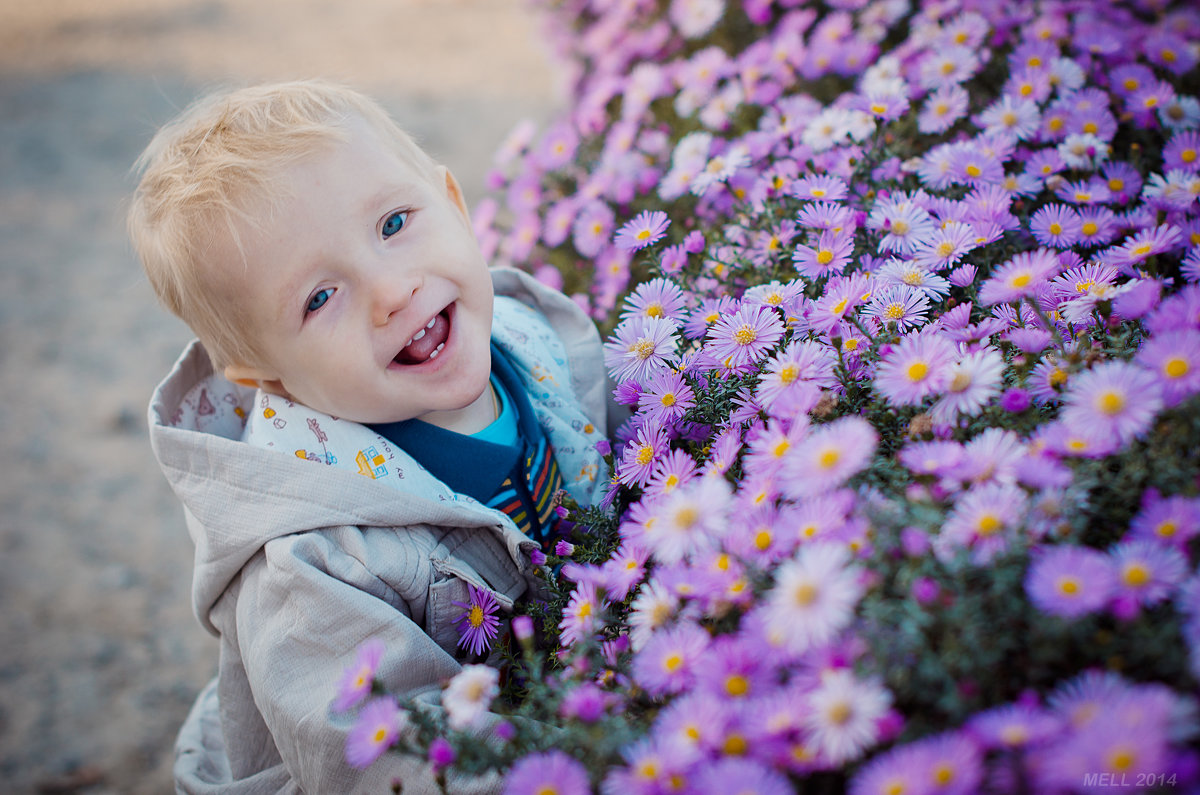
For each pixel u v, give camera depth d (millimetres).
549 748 773
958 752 586
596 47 2592
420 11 6754
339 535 1001
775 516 805
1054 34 1721
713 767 649
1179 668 613
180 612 2312
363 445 1047
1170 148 1322
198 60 6266
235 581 1071
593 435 1250
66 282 3926
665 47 2465
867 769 603
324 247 939
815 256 1183
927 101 1614
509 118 4566
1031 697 620
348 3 7273
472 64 5473
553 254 1857
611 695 781
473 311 1039
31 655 2215
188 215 951
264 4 7453
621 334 1107
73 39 7098
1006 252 1251
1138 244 1064
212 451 1025
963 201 1254
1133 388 735
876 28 1969
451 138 4410
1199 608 605
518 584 1110
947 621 648
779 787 619
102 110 5609
